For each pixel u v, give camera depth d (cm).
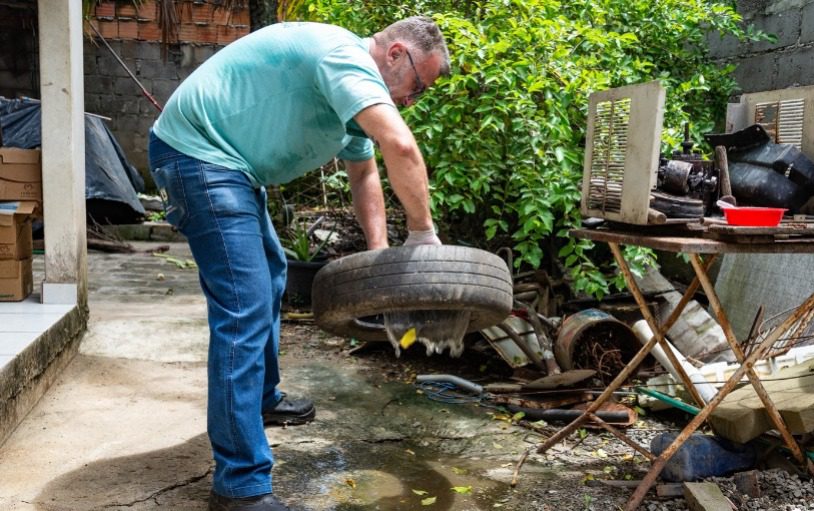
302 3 533
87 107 1061
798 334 325
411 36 228
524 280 434
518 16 421
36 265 604
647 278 434
